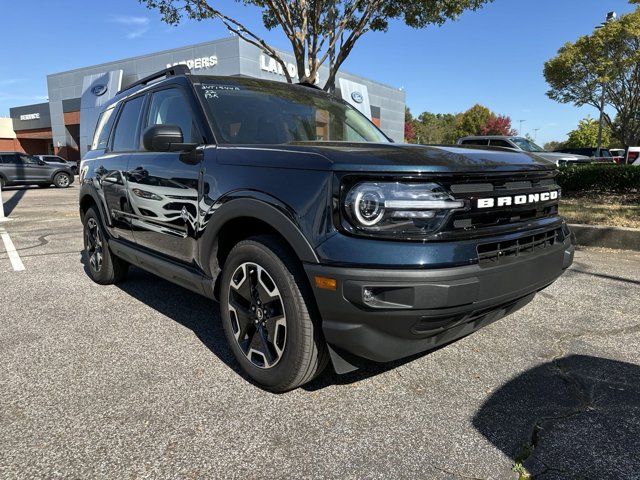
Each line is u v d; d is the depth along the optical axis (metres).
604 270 5.61
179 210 3.31
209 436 2.37
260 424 2.47
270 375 2.70
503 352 3.37
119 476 2.09
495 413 2.60
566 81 28.50
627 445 2.32
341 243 2.27
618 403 2.71
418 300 2.20
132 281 5.20
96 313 4.16
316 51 9.84
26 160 20.59
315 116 3.80
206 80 3.64
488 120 64.44
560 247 2.92
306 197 2.40
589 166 10.85
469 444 2.32
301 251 2.39
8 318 4.03
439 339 2.53
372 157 2.34
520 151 3.18
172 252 3.53
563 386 2.90
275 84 4.05
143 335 3.66
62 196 16.91
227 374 3.02
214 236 2.96
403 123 40.66
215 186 2.93
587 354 3.35
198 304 4.41
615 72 26.78
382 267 2.20
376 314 2.25
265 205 2.55
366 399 2.73
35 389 2.82
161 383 2.90
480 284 2.32
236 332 2.95
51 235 8.25
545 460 2.21
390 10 10.77
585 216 7.90
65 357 3.26
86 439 2.34
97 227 4.91
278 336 2.65
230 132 3.25
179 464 2.17
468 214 2.37
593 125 52.53
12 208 12.65
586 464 2.18
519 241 2.60
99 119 5.40
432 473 2.12
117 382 2.91
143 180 3.76
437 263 2.22
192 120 3.41
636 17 25.28
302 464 2.17
